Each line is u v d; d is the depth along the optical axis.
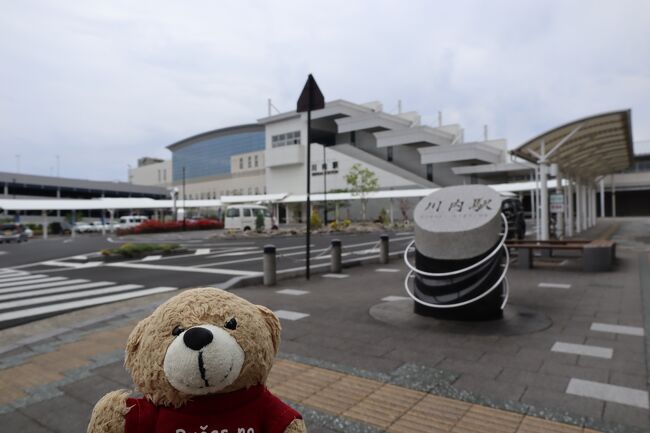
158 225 37.72
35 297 9.22
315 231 31.39
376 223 41.16
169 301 1.54
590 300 7.34
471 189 6.63
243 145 78.50
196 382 1.26
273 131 62.31
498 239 6.21
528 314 6.45
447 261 6.29
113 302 8.48
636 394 3.69
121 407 1.47
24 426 3.37
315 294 8.38
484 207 6.28
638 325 5.80
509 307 6.91
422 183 48.50
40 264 16.03
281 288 9.11
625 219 45.03
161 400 1.40
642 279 9.16
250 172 69.94
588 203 28.73
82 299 8.87
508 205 17.55
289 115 59.47
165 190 82.25
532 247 11.09
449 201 6.64
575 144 15.38
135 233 36.06
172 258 16.50
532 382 3.98
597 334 5.44
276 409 1.50
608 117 12.38
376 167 51.41
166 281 10.99
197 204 51.44
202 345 1.25
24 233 32.16
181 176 89.56
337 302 7.58
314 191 56.66
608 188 49.72
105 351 5.09
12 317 7.43
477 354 4.75
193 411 1.38
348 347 5.05
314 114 56.72
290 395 3.76
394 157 56.16
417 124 56.75
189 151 88.12
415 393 3.77
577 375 4.13
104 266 14.64
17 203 40.44
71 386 4.10
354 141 59.88
